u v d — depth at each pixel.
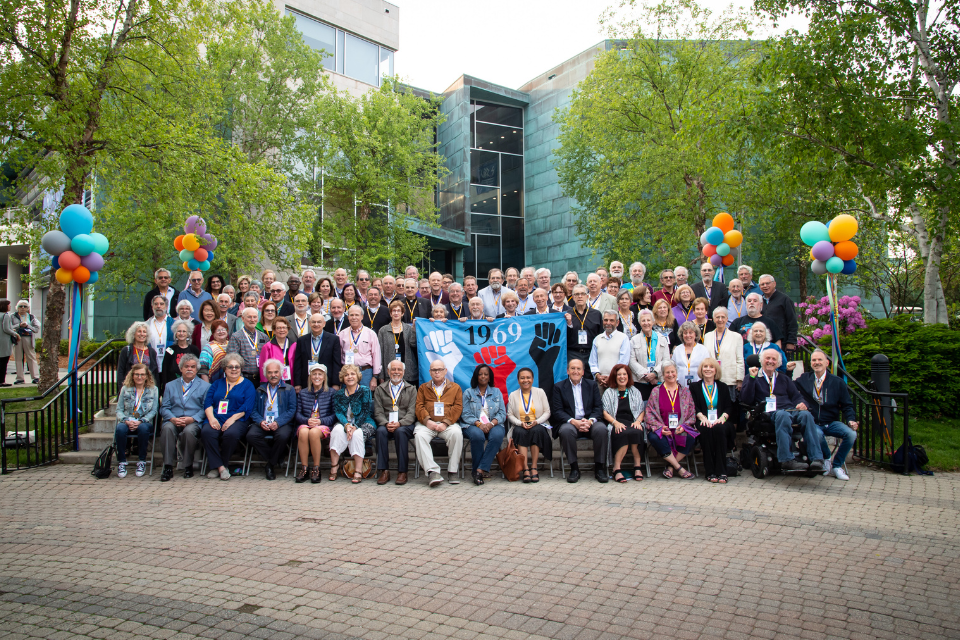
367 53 29.72
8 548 5.18
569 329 9.27
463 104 34.97
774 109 11.95
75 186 11.39
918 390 10.62
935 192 11.39
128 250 16.88
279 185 13.76
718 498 6.91
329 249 22.38
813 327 13.97
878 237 20.05
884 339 11.28
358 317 8.83
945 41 11.59
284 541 5.38
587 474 8.27
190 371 8.23
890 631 3.71
